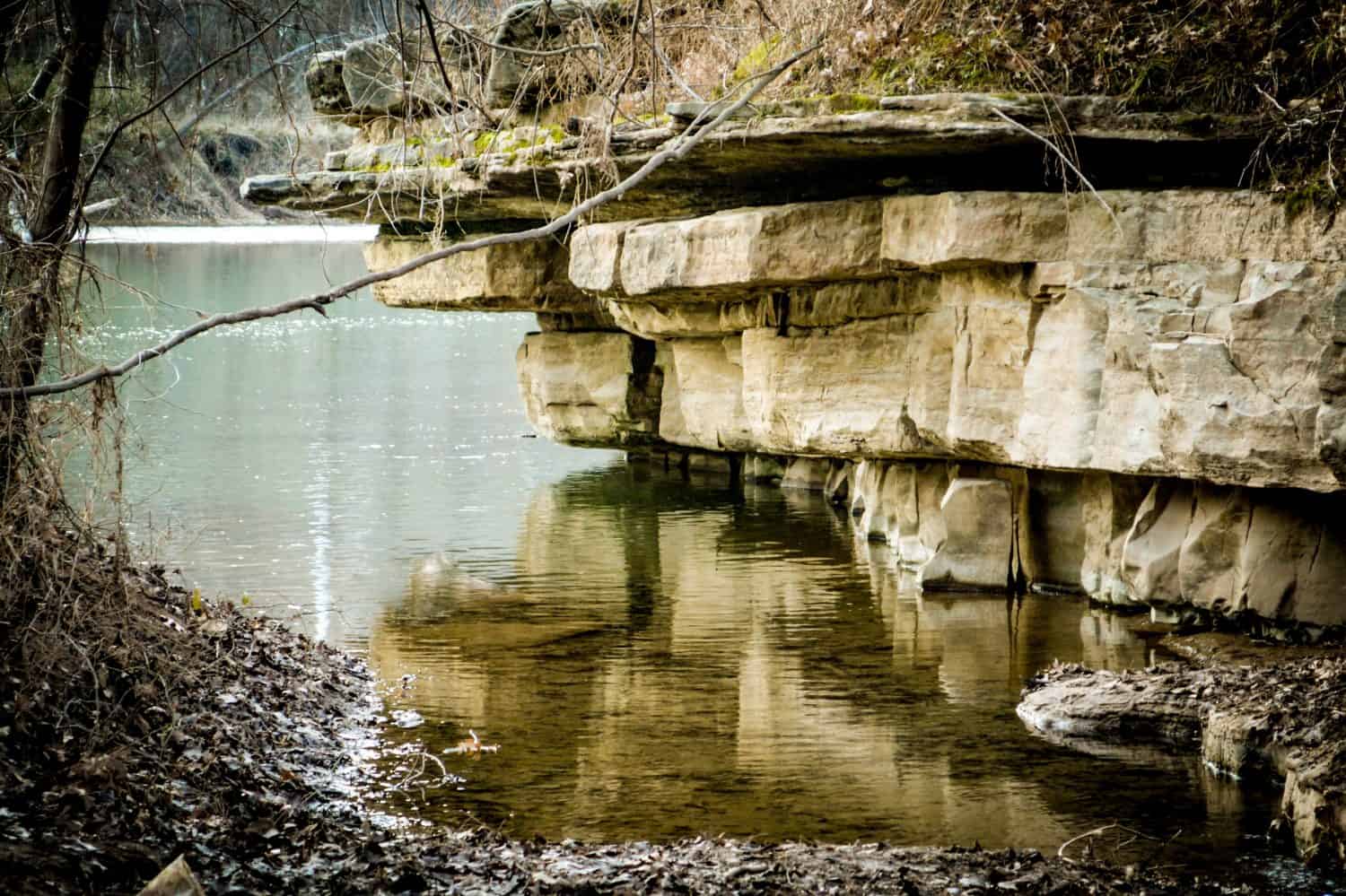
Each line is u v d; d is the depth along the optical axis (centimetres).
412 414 3356
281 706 1134
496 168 1738
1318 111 1283
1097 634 1438
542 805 1002
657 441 2514
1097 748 1129
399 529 2041
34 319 884
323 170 2072
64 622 946
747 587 1688
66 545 1001
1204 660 1309
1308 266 1256
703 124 1480
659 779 1058
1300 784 941
